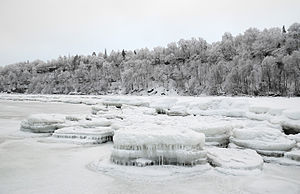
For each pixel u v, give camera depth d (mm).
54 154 16609
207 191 10789
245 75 75500
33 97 89375
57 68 143125
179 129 14992
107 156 15289
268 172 13062
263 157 15086
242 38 98125
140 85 106062
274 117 23156
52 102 75750
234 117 29344
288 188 11109
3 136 22469
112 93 109125
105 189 10977
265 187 11195
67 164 14438
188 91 91500
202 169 12953
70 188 11062
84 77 122250
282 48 78000
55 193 10562
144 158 13461
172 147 13289
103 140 20281
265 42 83625
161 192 10688
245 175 12445
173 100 39250
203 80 93938
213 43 112500
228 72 83875
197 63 96812
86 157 15883
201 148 13789
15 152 17094
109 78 118688
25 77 138625
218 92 82125
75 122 24125
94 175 12625
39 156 16125
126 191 10781
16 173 12945
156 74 104688
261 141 15953
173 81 101312
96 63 132250
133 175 12367
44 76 133875
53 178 12242
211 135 17625
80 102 71250
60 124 23172
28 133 22844
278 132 16875
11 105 62125
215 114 31188
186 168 12938
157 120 23125
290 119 21203
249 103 31062
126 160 13508
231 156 14406
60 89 122562
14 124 29453
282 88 68688
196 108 33406
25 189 10945
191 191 10789
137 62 108312
